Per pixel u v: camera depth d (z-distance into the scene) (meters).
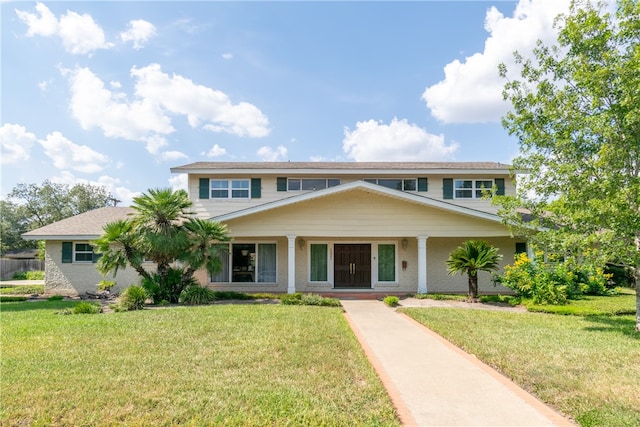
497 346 6.83
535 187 9.52
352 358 6.02
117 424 3.81
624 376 5.27
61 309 12.05
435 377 5.41
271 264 17.62
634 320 9.61
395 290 17.31
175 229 13.38
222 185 18.36
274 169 17.97
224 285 17.31
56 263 17.98
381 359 6.31
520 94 9.62
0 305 13.41
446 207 15.25
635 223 7.67
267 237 17.56
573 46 8.82
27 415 4.00
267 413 4.02
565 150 8.78
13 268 35.09
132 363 5.68
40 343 6.83
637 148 7.96
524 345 6.91
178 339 7.13
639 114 7.47
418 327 9.02
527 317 10.01
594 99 8.20
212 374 5.23
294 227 15.77
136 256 13.21
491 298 13.48
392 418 4.00
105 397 4.42
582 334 7.83
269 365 5.62
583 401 4.46
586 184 8.24
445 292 16.95
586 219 8.05
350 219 15.80
